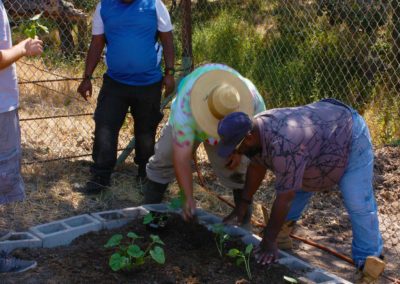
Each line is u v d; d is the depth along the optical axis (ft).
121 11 17.57
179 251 14.67
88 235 15.21
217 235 15.33
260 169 14.07
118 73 17.98
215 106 13.20
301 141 12.46
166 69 18.42
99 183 18.80
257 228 17.26
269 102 26.99
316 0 29.14
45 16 28.53
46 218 16.97
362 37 27.48
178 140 13.48
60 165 20.56
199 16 34.83
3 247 14.15
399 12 26.32
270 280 13.56
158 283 13.16
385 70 25.72
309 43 28.63
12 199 13.71
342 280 13.67
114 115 18.26
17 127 13.46
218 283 13.32
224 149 12.24
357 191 13.71
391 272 15.52
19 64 28.96
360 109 25.58
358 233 14.14
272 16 32.71
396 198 19.47
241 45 31.01
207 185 20.31
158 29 18.08
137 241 14.93
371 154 13.80
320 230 17.66
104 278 13.20
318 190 14.06
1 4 12.67
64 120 24.84
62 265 13.65
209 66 14.02
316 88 25.94
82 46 30.73
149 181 17.31
